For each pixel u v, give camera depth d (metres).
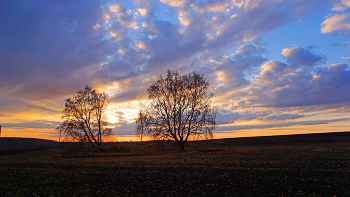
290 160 18.89
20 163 23.06
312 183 10.99
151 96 35.84
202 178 12.95
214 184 11.54
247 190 10.30
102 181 12.75
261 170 14.70
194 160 21.69
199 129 34.41
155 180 12.82
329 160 18.25
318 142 46.16
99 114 40.91
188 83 36.22
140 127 35.31
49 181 12.73
